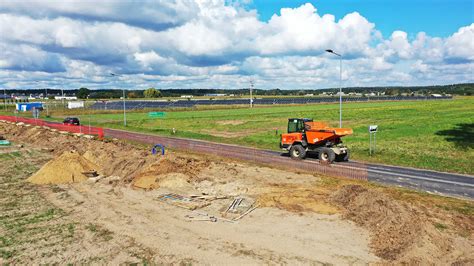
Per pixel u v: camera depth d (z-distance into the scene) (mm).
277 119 62656
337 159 25703
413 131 41188
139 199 16672
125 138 39125
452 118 57469
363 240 11828
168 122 60094
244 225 13250
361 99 158000
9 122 56594
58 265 10484
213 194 17406
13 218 14250
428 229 11586
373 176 20312
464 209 14414
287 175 20672
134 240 12086
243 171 21734
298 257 10711
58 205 15906
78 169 21094
